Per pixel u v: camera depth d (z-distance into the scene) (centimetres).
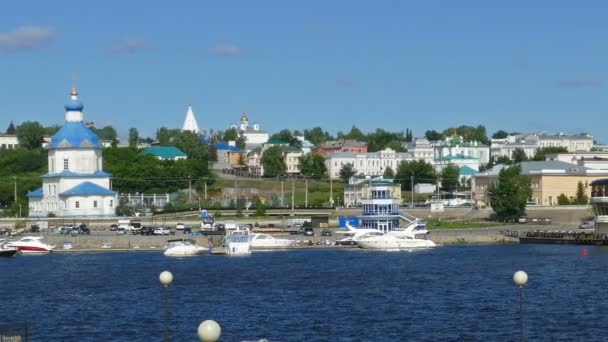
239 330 13825
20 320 14925
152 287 18788
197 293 17800
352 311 15450
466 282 19200
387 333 13500
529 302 16150
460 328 13800
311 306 16012
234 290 18188
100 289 18625
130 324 14425
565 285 18450
